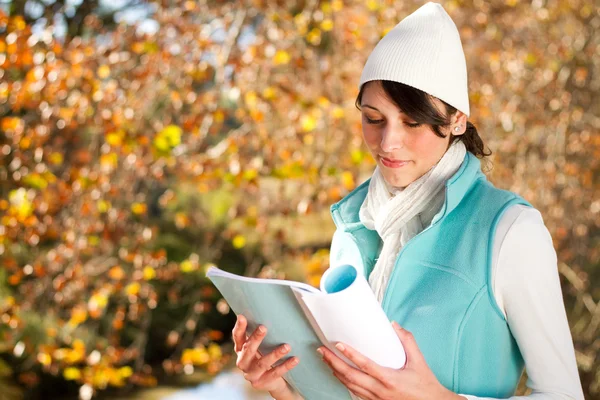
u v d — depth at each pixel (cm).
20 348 588
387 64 149
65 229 567
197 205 936
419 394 134
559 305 146
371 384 134
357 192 180
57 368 582
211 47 559
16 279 565
